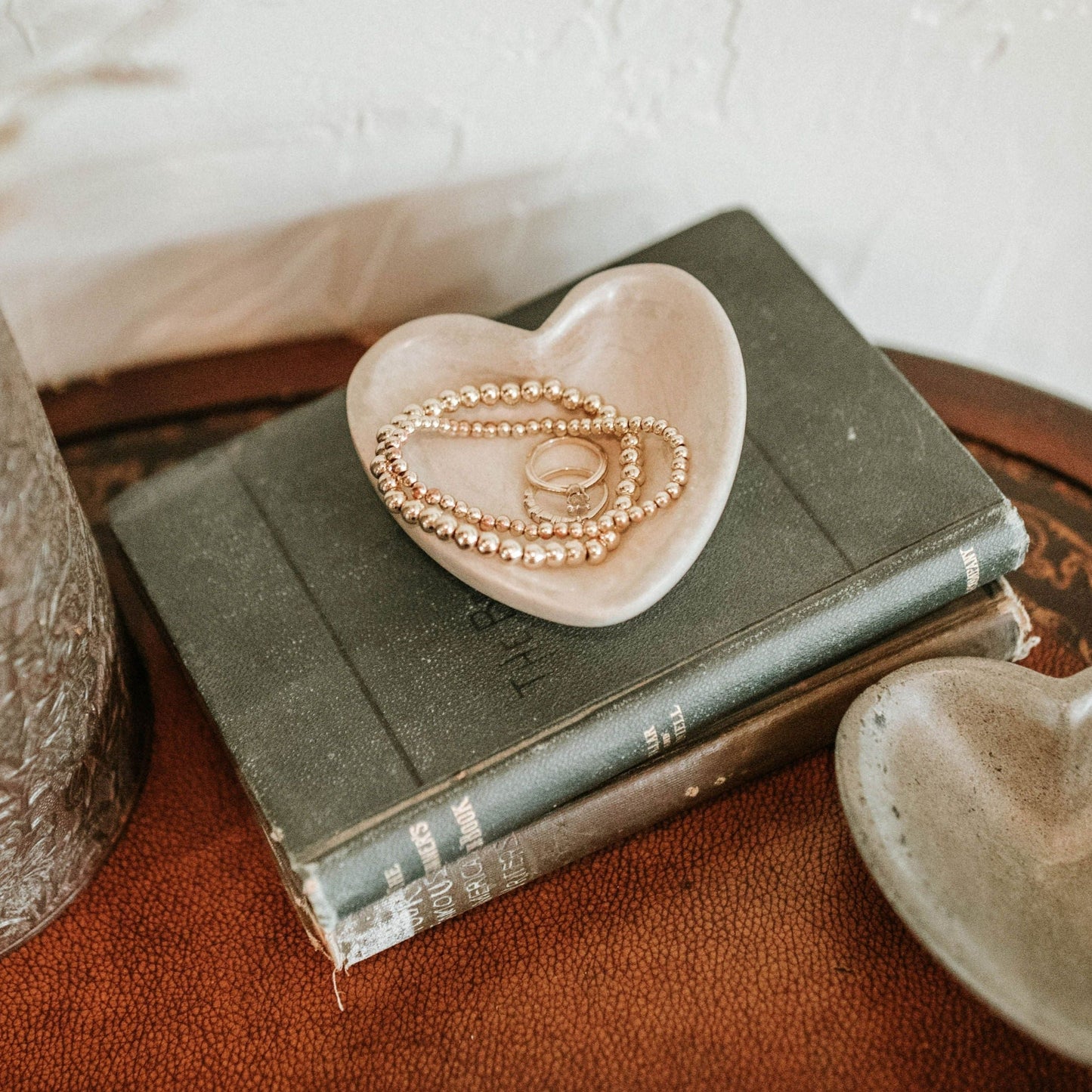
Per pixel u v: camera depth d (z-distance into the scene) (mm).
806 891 471
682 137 581
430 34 525
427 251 599
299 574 484
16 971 475
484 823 446
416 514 462
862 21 551
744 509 480
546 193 589
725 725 465
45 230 548
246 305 602
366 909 450
